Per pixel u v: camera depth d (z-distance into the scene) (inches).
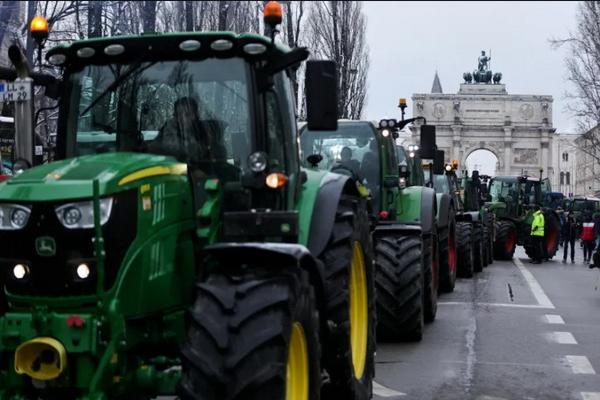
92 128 490.6
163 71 486.0
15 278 391.9
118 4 1625.2
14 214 390.9
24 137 506.6
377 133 917.2
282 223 442.3
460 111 7342.5
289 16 2055.9
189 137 476.1
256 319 383.6
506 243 2293.3
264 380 372.5
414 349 827.4
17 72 505.4
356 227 561.6
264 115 479.2
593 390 666.2
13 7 1486.2
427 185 1525.6
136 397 412.5
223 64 480.7
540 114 7342.5
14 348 387.9
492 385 678.5
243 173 468.4
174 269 422.0
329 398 538.3
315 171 563.5
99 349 381.4
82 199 383.9
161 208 415.2
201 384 372.2
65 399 391.5
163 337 419.8
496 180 2679.6
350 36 2549.2
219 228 448.5
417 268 842.2
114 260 386.3
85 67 497.7
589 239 2322.8
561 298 1296.8
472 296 1301.7
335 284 510.0
